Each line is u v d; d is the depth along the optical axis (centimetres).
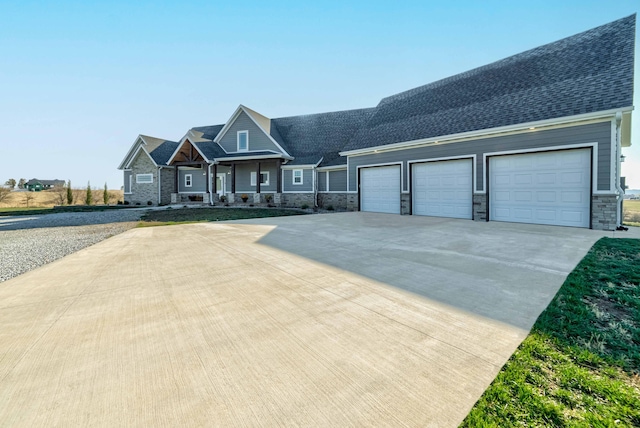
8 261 611
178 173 2430
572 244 621
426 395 186
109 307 347
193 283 429
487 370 209
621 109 766
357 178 1558
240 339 264
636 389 187
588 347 234
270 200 2091
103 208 2197
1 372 221
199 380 207
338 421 167
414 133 1298
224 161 2127
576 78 949
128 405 183
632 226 956
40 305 357
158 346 255
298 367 219
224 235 848
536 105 971
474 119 1120
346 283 406
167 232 950
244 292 384
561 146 884
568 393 185
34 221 1389
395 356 230
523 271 438
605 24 1064
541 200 944
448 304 326
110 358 238
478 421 164
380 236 765
